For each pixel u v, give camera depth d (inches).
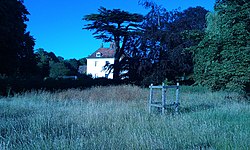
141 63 944.3
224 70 424.5
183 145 196.7
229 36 433.1
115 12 1181.7
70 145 191.0
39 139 209.3
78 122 280.7
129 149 189.0
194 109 390.0
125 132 231.9
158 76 919.0
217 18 534.6
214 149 185.6
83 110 353.1
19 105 406.9
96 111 331.9
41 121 271.4
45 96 545.3
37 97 536.1
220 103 458.6
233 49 422.6
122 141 205.2
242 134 210.1
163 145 194.9
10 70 1026.7
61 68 2075.5
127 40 1190.9
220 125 252.4
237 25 425.1
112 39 1270.9
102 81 994.7
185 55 864.9
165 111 346.0
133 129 239.9
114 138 211.6
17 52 1045.8
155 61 950.4
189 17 1006.4
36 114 323.0
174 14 989.2
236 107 370.0
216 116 305.4
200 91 695.7
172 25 938.1
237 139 197.2
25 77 741.9
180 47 864.9
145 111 361.1
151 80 918.4
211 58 461.1
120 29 1196.5
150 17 970.1
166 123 269.7
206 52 462.0
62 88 792.3
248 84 438.0
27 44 1117.1
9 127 254.4
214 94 577.3
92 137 219.5
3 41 914.1
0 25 877.2
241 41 419.8
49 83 761.0
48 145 192.1
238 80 416.5
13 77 695.7
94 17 1168.2
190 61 896.9
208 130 229.9
